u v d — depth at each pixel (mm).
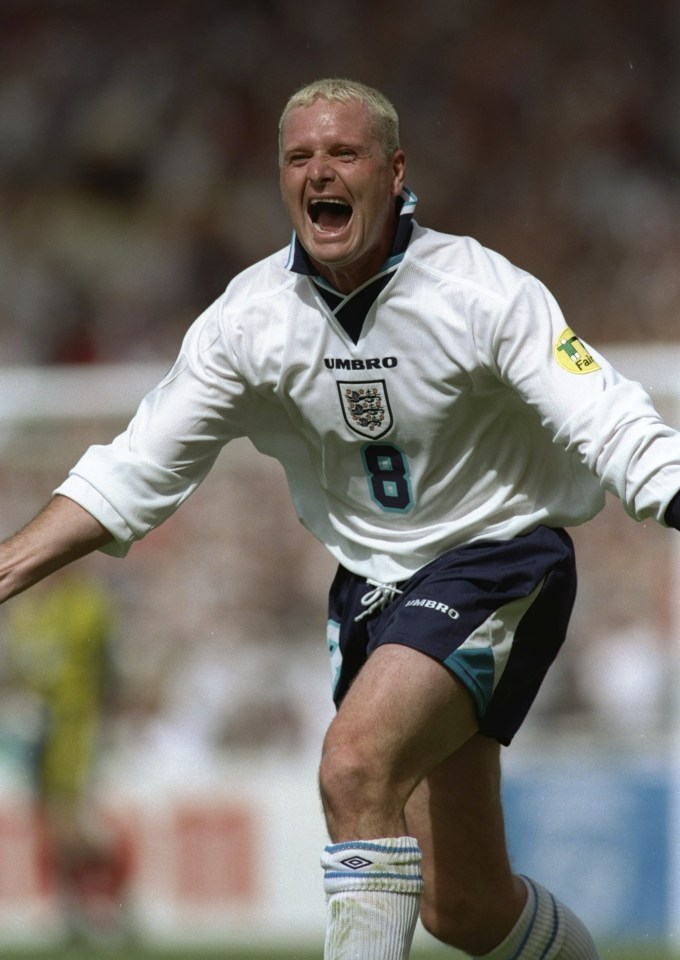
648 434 11414
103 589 36469
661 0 58969
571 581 13156
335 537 13633
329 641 14031
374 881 11305
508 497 12867
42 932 33656
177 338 56062
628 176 55844
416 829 13516
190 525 36844
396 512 12992
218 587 36562
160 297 57250
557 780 33031
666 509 11328
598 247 54250
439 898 13570
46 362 56125
